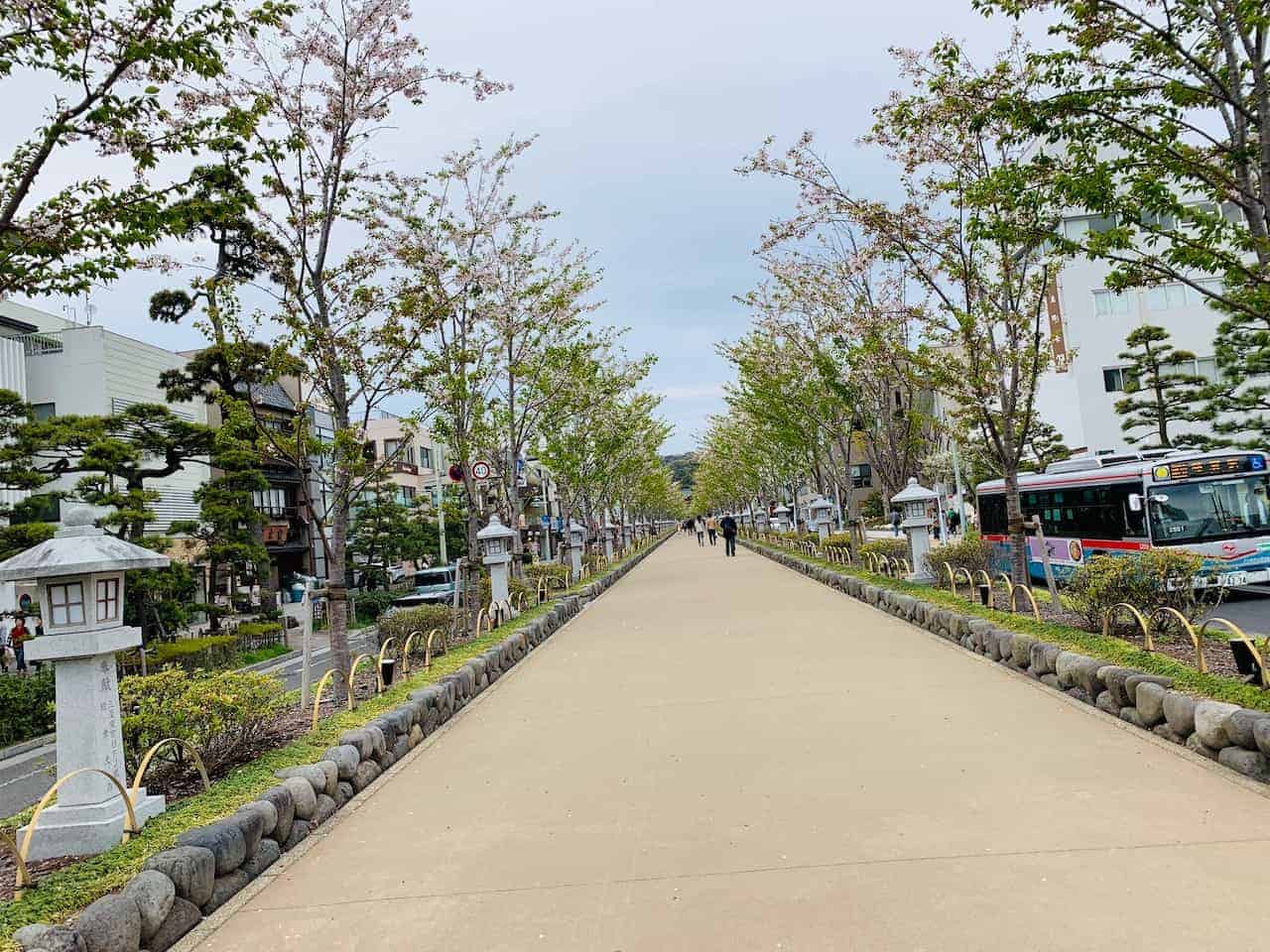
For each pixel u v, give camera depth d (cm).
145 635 1916
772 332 2130
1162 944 328
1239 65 621
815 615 1503
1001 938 342
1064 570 1736
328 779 589
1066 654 754
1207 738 540
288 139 920
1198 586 1166
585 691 966
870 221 1156
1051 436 3080
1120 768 542
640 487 4362
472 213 1548
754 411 2422
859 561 2150
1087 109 649
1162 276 661
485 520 2333
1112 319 3092
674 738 718
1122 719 652
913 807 503
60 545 504
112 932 359
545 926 389
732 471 4962
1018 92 705
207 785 575
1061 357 3020
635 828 509
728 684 928
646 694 915
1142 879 385
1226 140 761
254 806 499
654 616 1711
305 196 972
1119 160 685
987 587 1186
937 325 1268
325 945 388
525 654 1298
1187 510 1424
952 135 1065
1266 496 1408
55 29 548
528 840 505
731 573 2848
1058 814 472
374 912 420
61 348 2631
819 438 2408
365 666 1148
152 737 618
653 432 3544
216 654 1878
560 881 440
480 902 421
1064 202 809
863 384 1912
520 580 1919
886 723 707
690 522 9262
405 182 1135
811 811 511
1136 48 672
